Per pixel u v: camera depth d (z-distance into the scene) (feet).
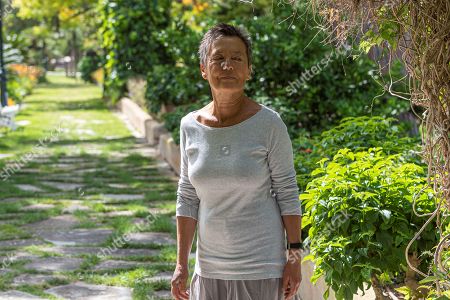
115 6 58.75
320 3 10.02
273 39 34.37
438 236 12.73
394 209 13.07
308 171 19.27
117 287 19.98
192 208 10.83
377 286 13.32
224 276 10.28
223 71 10.19
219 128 10.32
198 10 56.95
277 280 10.25
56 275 21.01
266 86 34.71
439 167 9.44
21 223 27.76
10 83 80.64
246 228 10.19
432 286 12.46
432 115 9.11
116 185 36.37
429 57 8.96
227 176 10.13
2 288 19.62
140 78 61.87
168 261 22.62
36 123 63.00
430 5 8.87
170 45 41.98
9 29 129.29
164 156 44.11
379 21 9.36
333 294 14.96
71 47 154.92
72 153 46.75
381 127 19.99
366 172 13.97
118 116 69.46
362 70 33.09
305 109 33.78
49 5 81.61
